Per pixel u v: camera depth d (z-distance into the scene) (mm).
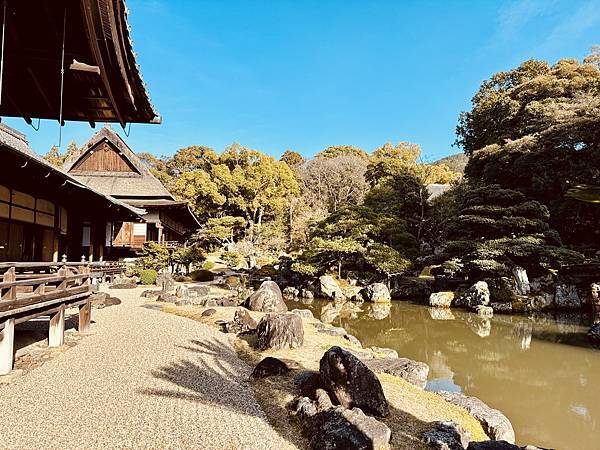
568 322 14469
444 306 17281
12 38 3414
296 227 34906
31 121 4492
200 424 4340
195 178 37906
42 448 3678
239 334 8961
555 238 17578
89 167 25469
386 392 5699
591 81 24906
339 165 40469
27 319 6195
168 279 18562
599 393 7719
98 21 2748
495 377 8617
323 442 3844
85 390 5160
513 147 23594
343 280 20609
